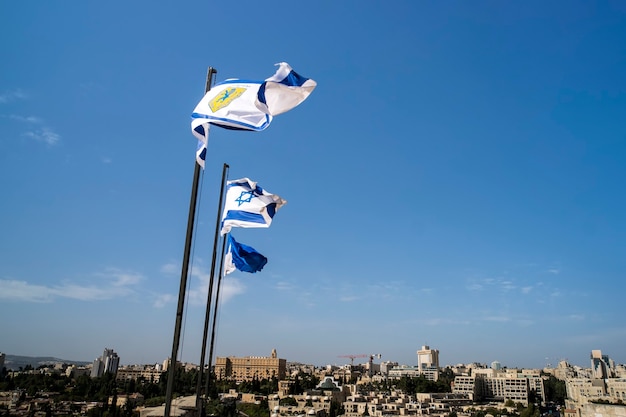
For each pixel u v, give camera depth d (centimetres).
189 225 2177
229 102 2491
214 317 3591
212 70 2558
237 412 14688
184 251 2127
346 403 19300
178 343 1995
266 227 3325
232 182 3419
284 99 2462
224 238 3672
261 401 19588
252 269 3666
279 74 2436
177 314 2030
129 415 14125
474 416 18688
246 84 2533
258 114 2472
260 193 3384
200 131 2450
